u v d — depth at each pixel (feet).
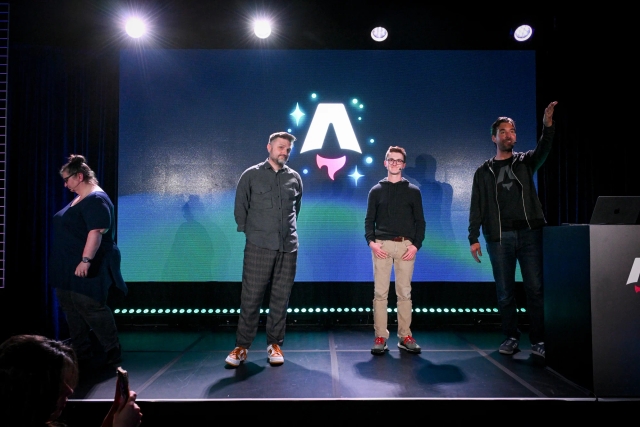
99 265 8.80
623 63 12.09
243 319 8.79
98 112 12.30
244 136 12.54
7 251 11.64
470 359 8.95
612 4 11.42
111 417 3.35
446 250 12.41
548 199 12.41
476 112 12.53
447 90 12.55
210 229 12.44
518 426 6.59
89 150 12.24
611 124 12.25
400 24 12.26
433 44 12.57
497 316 12.32
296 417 6.66
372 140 12.54
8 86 11.69
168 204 12.45
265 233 8.80
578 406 6.57
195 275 12.39
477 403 6.62
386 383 7.43
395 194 9.73
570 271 7.38
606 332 6.71
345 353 9.53
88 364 8.77
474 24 12.16
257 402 6.68
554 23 12.04
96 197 8.59
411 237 9.68
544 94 12.42
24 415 2.64
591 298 6.73
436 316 12.32
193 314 12.31
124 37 12.25
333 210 12.45
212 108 12.55
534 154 9.26
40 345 2.80
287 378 7.76
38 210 11.85
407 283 9.69
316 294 12.35
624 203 7.22
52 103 11.97
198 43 12.53
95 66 12.34
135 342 10.59
